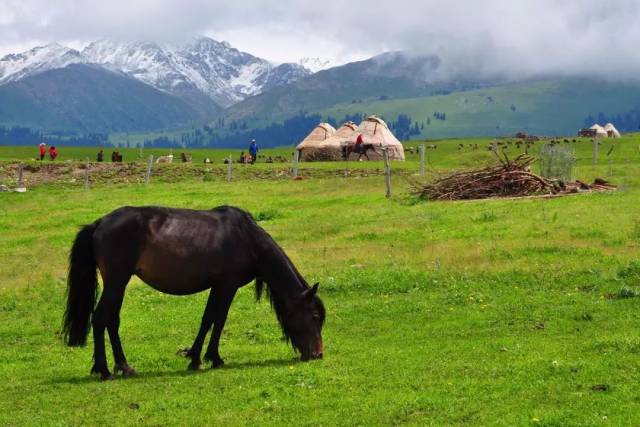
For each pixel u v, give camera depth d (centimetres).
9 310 2225
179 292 1484
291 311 1529
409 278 2227
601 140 12250
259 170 6378
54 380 1485
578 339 1589
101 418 1233
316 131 9406
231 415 1212
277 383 1373
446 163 9856
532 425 1095
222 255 1480
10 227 3944
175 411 1248
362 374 1412
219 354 1647
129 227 1447
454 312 1914
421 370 1417
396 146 8975
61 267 2859
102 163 6781
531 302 1928
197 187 5075
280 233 3161
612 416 1115
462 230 2852
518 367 1384
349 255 2612
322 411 1211
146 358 1631
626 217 2842
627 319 1723
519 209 3175
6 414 1278
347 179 4941
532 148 11631
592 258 2292
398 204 3700
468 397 1240
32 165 6612
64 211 4328
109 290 1441
